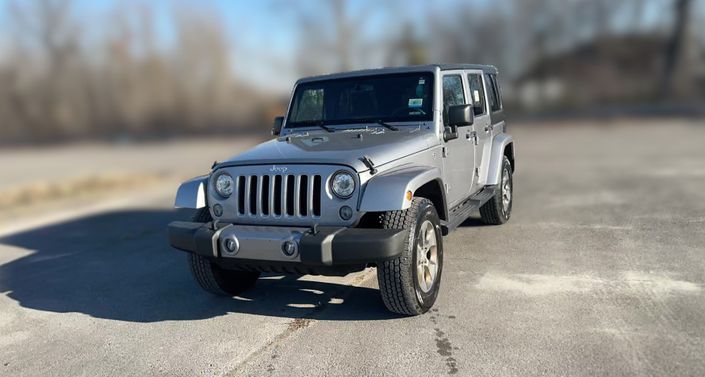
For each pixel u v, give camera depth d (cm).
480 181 652
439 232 472
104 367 402
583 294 479
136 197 1227
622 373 349
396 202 404
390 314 464
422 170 450
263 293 536
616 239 638
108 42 4038
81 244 795
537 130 2394
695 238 625
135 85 4025
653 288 484
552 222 733
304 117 588
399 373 365
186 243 453
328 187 420
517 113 3250
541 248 620
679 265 539
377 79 565
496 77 772
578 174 1138
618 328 411
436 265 468
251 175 445
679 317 423
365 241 396
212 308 505
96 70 4062
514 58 3906
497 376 354
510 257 593
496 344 397
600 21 3731
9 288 602
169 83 4012
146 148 2739
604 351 378
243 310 496
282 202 430
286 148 476
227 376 377
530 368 361
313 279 569
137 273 630
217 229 442
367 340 417
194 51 3950
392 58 3853
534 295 483
